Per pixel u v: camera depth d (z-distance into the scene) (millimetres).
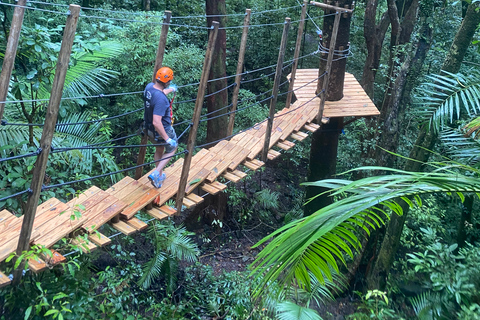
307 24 13695
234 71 14180
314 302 8141
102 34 5480
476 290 4844
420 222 9234
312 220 2031
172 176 4598
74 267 4160
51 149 2785
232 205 10828
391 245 7898
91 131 5832
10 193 4289
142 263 7887
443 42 10242
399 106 9680
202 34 13453
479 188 2268
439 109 5090
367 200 2080
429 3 9047
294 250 1936
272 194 10586
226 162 5059
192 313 7152
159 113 3883
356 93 8023
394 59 9070
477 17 5910
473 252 5332
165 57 9086
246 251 9867
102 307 4719
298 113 6879
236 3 13844
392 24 9516
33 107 4559
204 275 8406
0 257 3066
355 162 10516
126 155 9703
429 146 6664
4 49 4273
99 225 3600
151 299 7176
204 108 11203
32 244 3197
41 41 4324
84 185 6129
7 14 4473
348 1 7023
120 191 4145
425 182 2215
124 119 9930
